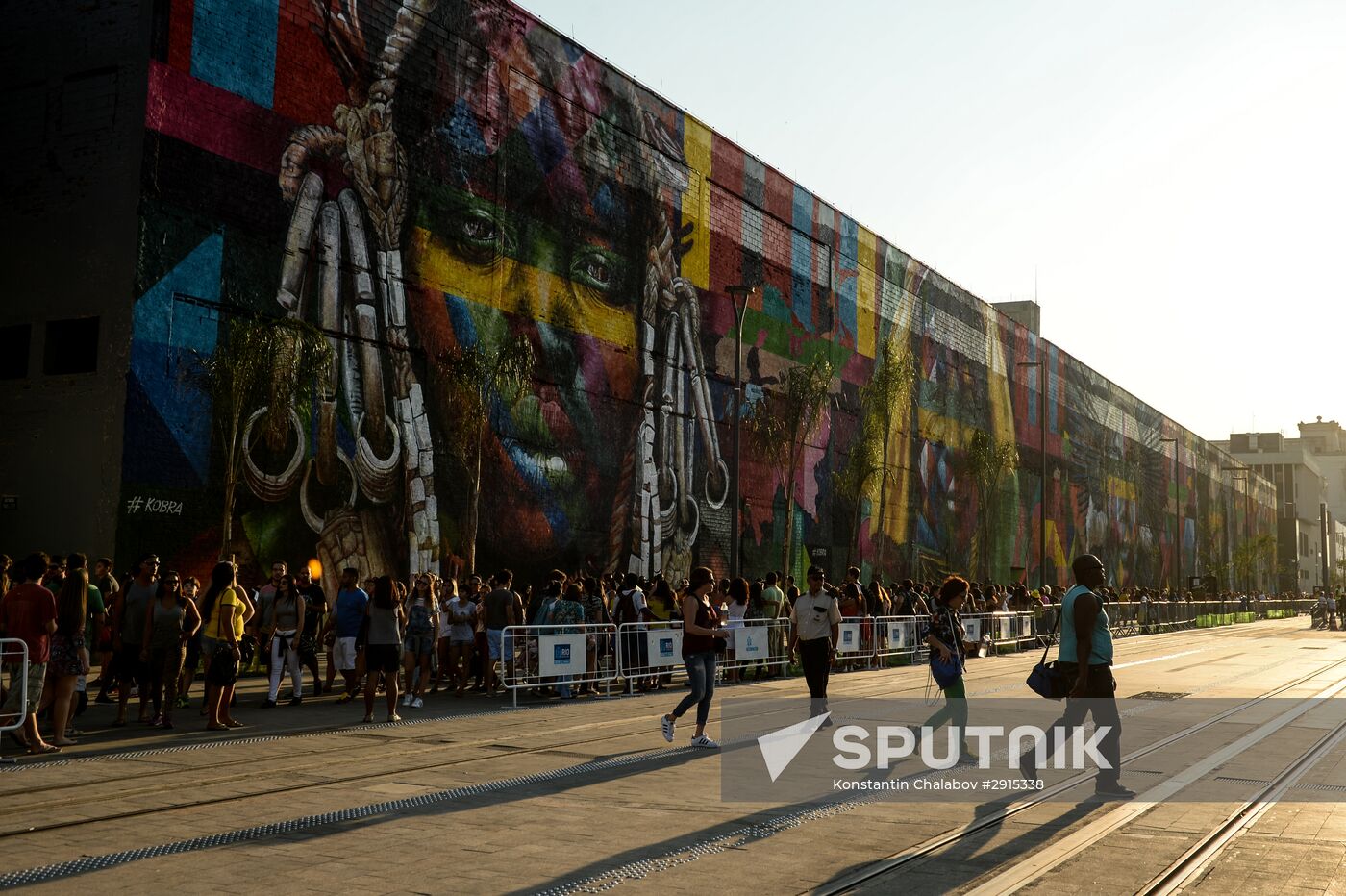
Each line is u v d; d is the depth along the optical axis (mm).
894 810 9406
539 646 18453
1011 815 9242
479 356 28250
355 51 26562
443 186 28609
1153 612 53938
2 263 23578
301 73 25328
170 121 22797
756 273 41312
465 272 29094
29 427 22766
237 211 23875
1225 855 7883
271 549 23781
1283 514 168500
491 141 30125
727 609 23516
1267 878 7234
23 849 7723
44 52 23719
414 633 17469
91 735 13641
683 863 7559
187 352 22797
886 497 49625
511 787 10391
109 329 22281
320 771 11164
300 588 19250
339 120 26078
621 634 20500
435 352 28047
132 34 22875
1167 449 95312
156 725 14625
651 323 35688
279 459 24031
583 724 15344
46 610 12305
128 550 21609
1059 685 10297
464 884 6973
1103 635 10297
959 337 57875
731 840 8258
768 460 41250
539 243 31562
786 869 7414
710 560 37938
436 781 10711
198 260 23094
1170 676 25281
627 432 34469
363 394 26094
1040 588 48438
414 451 27156
